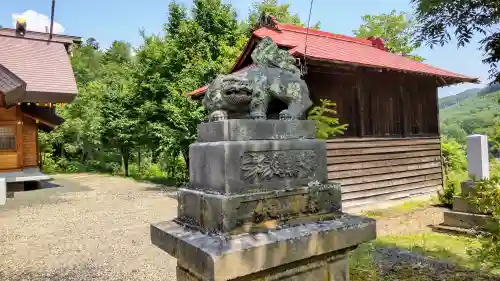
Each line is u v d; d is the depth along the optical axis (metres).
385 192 11.12
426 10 3.55
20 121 14.82
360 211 10.06
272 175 2.49
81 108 26.64
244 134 2.44
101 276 5.27
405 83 12.00
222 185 2.30
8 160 14.52
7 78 12.74
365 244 5.53
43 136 25.52
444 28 3.66
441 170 13.21
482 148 7.54
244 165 2.37
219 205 2.22
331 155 9.94
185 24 17.20
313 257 2.52
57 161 27.25
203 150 2.53
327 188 2.74
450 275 4.23
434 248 5.79
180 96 14.32
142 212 10.23
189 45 17.14
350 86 10.52
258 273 2.23
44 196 13.42
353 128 10.53
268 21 11.42
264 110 2.72
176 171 19.27
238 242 2.11
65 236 7.60
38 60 16.23
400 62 11.70
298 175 2.64
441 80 12.09
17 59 15.77
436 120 13.23
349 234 2.58
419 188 12.26
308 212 2.61
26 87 13.66
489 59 4.18
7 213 10.14
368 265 4.49
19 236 7.62
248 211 2.29
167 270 5.49
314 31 12.48
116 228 8.30
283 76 2.85
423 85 12.78
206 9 17.58
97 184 17.77
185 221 2.59
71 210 10.58
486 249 3.92
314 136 2.87
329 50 10.12
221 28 17.77
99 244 6.96
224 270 1.96
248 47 10.29
